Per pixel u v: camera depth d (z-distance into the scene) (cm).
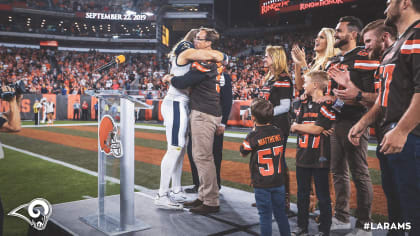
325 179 246
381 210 345
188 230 258
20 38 3275
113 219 257
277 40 2959
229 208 321
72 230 250
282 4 2709
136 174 544
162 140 1048
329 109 240
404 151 164
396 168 171
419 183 161
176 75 323
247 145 237
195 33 341
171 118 317
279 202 234
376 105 207
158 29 3394
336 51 318
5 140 998
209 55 298
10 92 193
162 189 321
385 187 222
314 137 246
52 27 3581
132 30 3731
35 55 2944
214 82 315
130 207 256
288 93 313
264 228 228
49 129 1409
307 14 2902
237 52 3136
